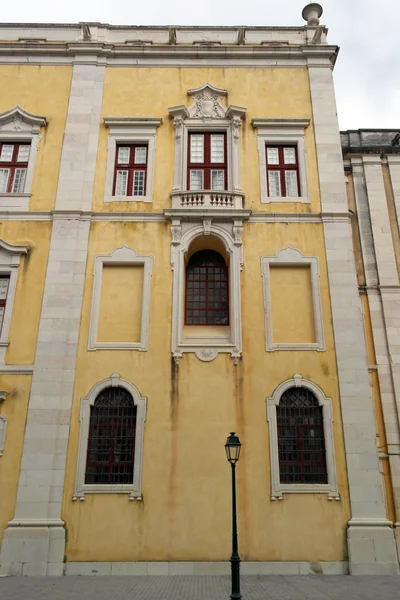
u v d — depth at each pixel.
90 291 15.85
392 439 16.12
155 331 15.36
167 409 14.52
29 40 19.83
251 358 15.07
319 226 16.73
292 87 18.89
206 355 15.09
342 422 14.34
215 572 12.95
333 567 13.02
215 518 13.49
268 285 15.98
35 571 12.80
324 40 19.80
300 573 12.92
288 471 14.11
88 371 14.88
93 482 13.89
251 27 19.94
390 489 15.56
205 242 17.00
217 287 17.02
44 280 15.97
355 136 21.41
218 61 19.25
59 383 14.64
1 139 17.98
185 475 13.88
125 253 16.31
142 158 17.94
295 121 18.11
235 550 10.02
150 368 14.92
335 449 14.11
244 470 13.93
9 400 14.57
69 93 18.66
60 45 19.33
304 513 13.54
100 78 18.92
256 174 17.52
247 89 18.84
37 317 15.53
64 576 12.68
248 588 11.18
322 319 15.53
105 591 10.88
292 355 15.12
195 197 16.92
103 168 17.55
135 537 13.30
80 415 14.37
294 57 19.30
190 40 19.88
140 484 13.72
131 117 18.08
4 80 18.92
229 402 14.62
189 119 18.22
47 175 17.42
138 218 16.73
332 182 17.27
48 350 14.99
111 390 14.84
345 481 13.82
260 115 18.42
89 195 17.05
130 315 15.77
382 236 18.91
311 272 16.14
